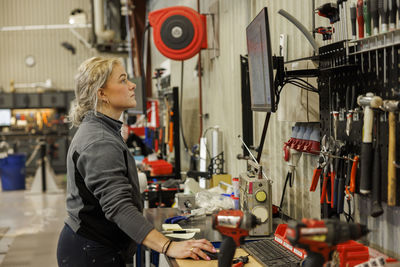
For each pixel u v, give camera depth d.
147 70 8.68
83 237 1.70
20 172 8.68
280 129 2.64
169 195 3.41
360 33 1.57
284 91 2.27
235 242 1.40
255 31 2.06
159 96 5.21
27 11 12.14
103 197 1.58
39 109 11.71
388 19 1.44
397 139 1.45
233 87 3.53
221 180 3.38
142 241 1.59
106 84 1.75
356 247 1.46
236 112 3.47
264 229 1.97
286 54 2.47
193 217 2.38
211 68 4.22
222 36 3.79
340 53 1.69
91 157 1.60
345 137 1.73
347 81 1.71
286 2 2.53
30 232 5.38
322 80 1.91
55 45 12.23
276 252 1.73
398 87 1.44
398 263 1.42
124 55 9.27
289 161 2.19
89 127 1.70
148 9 8.48
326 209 1.84
